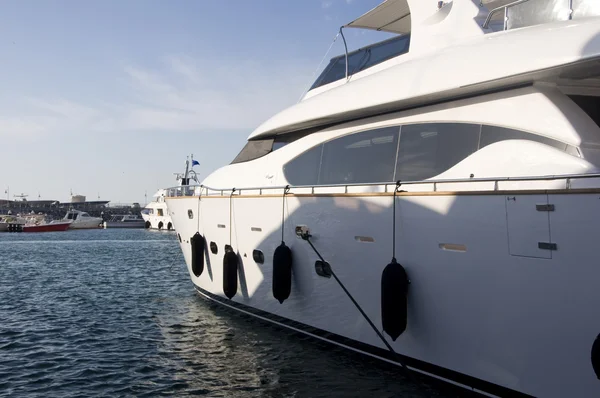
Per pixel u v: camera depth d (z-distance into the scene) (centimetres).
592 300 410
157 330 966
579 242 417
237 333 891
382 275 577
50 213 13875
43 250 3462
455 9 692
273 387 639
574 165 464
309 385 637
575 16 544
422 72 616
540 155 492
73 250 3462
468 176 550
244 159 980
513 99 542
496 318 484
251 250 859
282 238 779
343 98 729
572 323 424
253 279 864
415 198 562
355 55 880
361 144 712
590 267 411
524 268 458
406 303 573
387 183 637
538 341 450
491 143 549
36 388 673
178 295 1397
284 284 750
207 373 707
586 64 464
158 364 758
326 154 770
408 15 920
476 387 513
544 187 480
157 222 7675
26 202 14112
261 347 800
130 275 1922
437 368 553
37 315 1139
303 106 830
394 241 589
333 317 700
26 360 793
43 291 1502
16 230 7275
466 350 516
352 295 660
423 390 577
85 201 14750
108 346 865
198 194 1062
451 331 530
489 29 657
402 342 595
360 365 672
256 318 895
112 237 5612
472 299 505
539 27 550
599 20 488
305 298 747
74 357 805
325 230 693
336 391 612
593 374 411
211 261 1002
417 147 629
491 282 487
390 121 674
